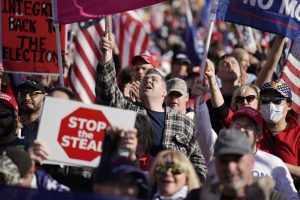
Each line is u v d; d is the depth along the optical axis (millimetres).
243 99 21266
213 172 16375
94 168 16688
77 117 15938
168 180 16094
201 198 14562
